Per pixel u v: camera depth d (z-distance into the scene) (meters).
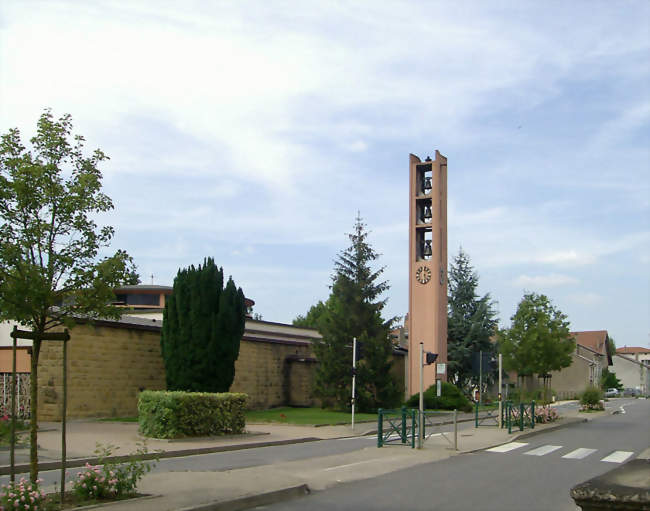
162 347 28.98
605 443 21.80
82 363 25.78
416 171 49.16
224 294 29.27
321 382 36.97
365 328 37.78
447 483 12.88
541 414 28.80
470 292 60.66
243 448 19.31
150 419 19.94
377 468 14.74
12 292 9.20
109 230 10.34
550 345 35.06
